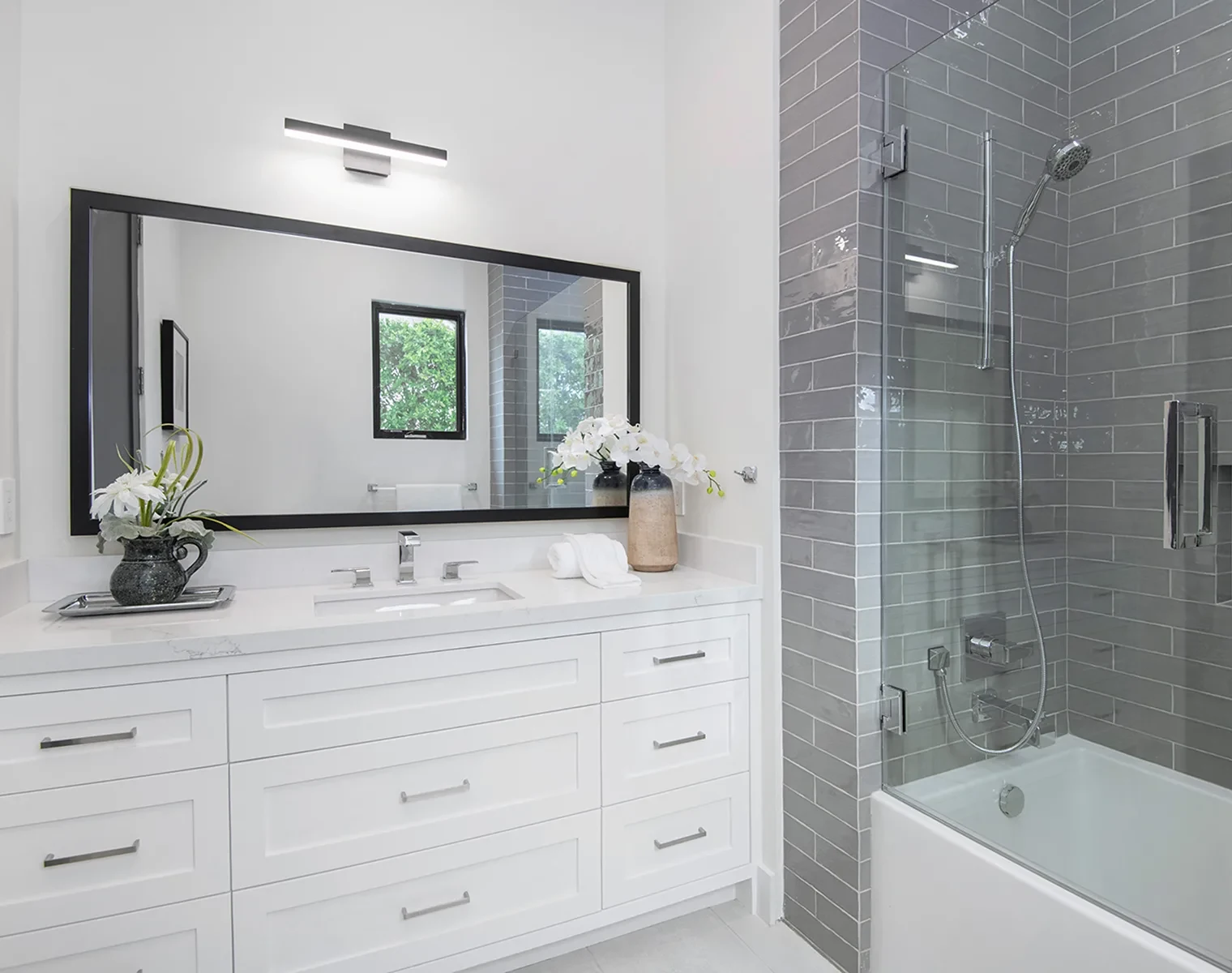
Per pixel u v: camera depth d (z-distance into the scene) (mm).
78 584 1628
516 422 2115
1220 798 1305
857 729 1601
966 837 1445
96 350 1637
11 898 1179
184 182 1733
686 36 2203
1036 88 1557
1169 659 1373
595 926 1656
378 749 1421
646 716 1722
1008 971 1321
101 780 1221
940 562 1610
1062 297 1494
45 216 1613
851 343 1598
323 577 1881
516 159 2121
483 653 1519
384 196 1949
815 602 1721
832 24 1655
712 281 2082
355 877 1405
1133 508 1416
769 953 1700
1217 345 1304
